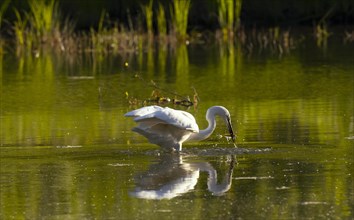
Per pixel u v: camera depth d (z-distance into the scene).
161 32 30.52
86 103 18.73
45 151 13.73
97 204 10.84
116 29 30.06
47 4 31.20
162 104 18.59
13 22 31.64
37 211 10.60
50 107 18.25
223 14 31.17
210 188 11.44
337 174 11.92
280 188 11.32
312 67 23.55
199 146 13.95
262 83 21.00
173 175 12.12
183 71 23.56
